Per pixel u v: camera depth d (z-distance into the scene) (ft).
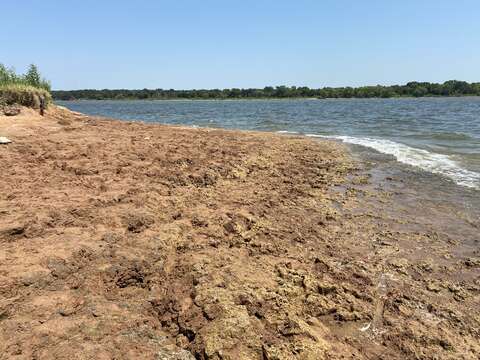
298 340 13.19
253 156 42.57
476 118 117.91
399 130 83.15
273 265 18.62
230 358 12.32
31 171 28.66
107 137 44.34
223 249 19.74
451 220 26.53
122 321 13.66
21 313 13.38
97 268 16.31
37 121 51.34
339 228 24.77
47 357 11.58
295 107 234.38
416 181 36.47
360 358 13.24
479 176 38.14
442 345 14.33
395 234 24.07
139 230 20.75
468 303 17.03
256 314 14.43
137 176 29.86
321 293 16.70
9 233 18.22
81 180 27.53
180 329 13.76
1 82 55.72
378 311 16.11
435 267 20.08
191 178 31.24
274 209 27.07
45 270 15.61
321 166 41.86
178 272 17.06
